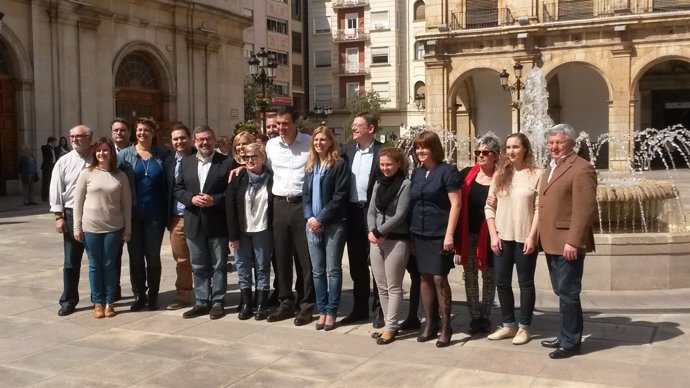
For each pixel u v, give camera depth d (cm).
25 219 1669
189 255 783
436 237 621
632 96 3138
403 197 628
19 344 649
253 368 574
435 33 3394
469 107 3697
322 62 6231
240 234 732
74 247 764
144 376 559
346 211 686
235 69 3322
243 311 736
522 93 3225
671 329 659
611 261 816
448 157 3356
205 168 744
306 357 601
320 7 6184
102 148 740
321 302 692
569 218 580
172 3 2852
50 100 2367
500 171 623
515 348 614
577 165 576
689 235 825
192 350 626
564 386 515
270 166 732
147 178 773
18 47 2259
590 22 3127
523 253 615
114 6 2598
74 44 2438
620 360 571
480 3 3356
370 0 5991
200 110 3064
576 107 3631
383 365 575
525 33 3216
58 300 828
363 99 5694
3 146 2270
